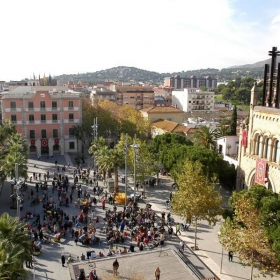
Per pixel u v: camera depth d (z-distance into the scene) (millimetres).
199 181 36906
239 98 193625
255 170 48219
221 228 30844
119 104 169875
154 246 37125
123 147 58719
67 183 57125
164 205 50375
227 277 31234
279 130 43562
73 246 36906
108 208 48281
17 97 80938
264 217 30984
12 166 47250
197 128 94875
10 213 45656
